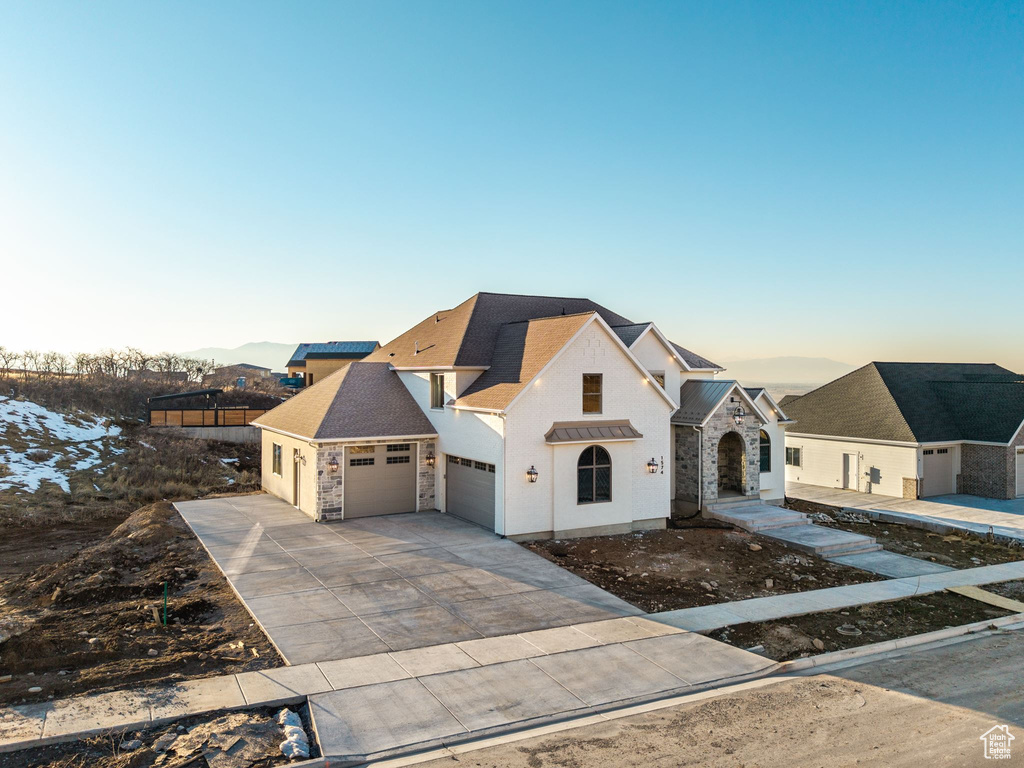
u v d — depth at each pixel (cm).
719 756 870
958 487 3183
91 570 1617
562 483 2055
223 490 3016
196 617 1357
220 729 895
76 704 948
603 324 2131
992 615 1500
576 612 1422
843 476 3366
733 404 2472
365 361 2991
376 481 2325
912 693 1082
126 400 4638
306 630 1276
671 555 1906
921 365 3719
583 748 890
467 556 1808
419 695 1025
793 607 1494
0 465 2769
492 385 2189
